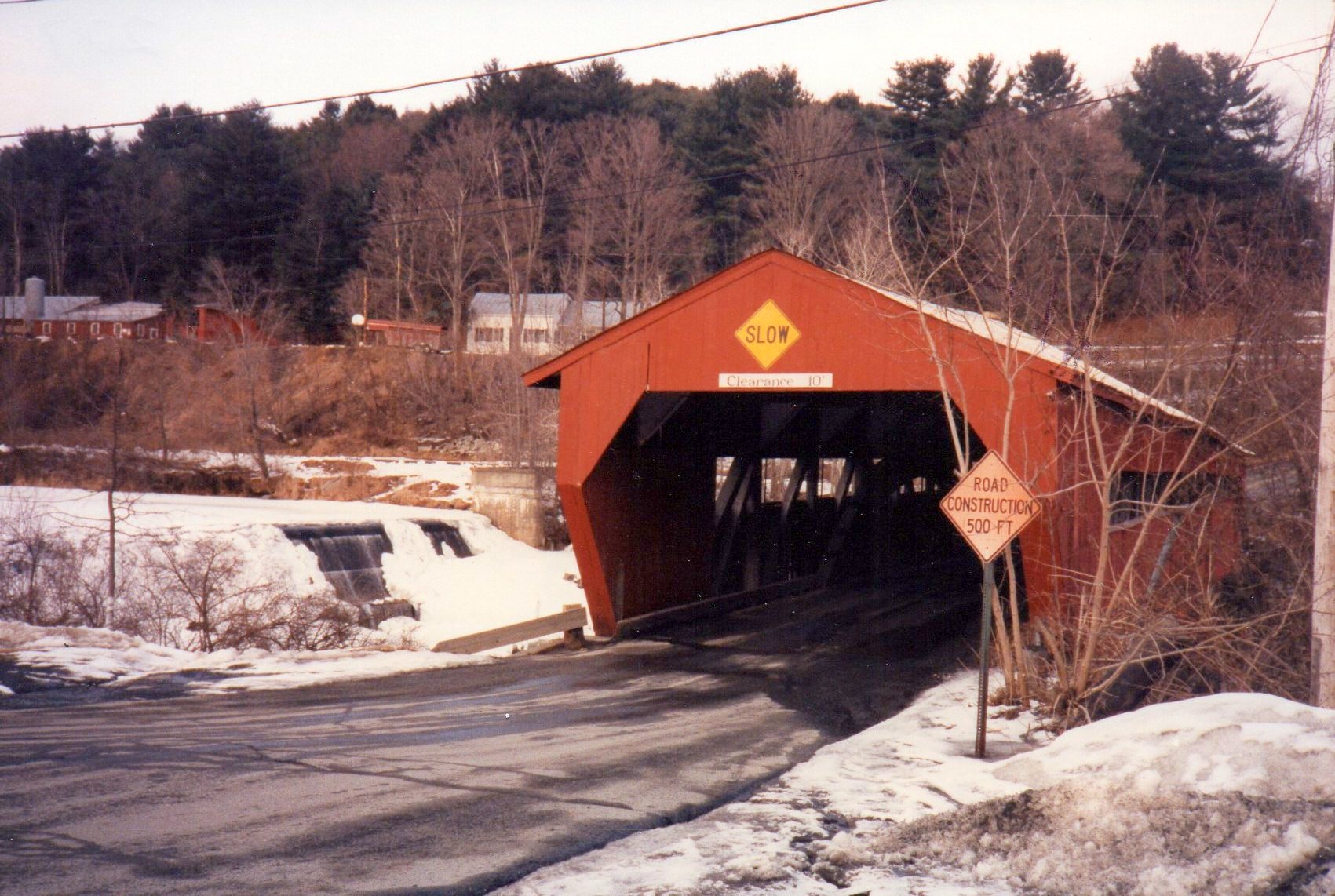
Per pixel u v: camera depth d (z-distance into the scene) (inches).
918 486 1380.4
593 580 722.2
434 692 497.4
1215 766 254.2
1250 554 578.2
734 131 2556.6
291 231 2881.4
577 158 2955.2
